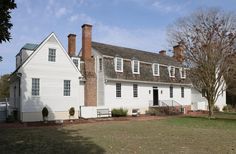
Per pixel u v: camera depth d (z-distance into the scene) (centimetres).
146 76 3862
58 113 2903
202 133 1828
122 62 3606
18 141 1506
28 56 2934
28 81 2730
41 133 1861
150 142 1442
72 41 3547
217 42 2933
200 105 4681
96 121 2788
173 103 4203
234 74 3005
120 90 3541
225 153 1163
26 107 2695
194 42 3027
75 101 3041
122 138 1594
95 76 3497
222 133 1831
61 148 1280
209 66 2981
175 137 1633
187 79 4497
